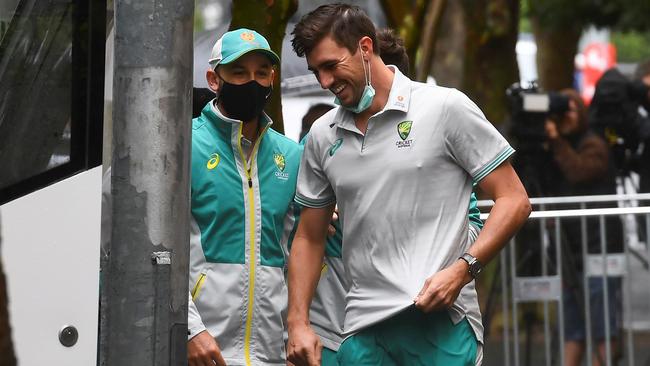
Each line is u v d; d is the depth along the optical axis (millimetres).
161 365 15086
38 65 18297
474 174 18312
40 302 17875
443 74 48781
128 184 14930
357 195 18516
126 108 14898
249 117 19266
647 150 34656
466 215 18469
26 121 18156
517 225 18188
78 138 18172
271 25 23953
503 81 42312
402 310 18078
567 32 54062
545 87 55031
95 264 18109
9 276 17812
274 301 19484
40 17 18375
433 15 32656
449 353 18406
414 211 18266
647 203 29484
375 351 18672
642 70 35125
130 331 15031
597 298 28625
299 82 40281
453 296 17766
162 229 14984
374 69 18391
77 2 18328
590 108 34969
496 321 29625
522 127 32531
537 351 29219
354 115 18625
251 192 19328
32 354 17828
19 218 17922
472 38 42406
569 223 28531
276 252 19656
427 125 18250
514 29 42469
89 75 18281
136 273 14984
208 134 19297
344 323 19406
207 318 19094
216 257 19141
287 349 19859
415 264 18188
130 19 14844
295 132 45938
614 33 54219
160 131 14906
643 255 28609
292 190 19781
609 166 32812
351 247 18750
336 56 18109
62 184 18078
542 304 29328
